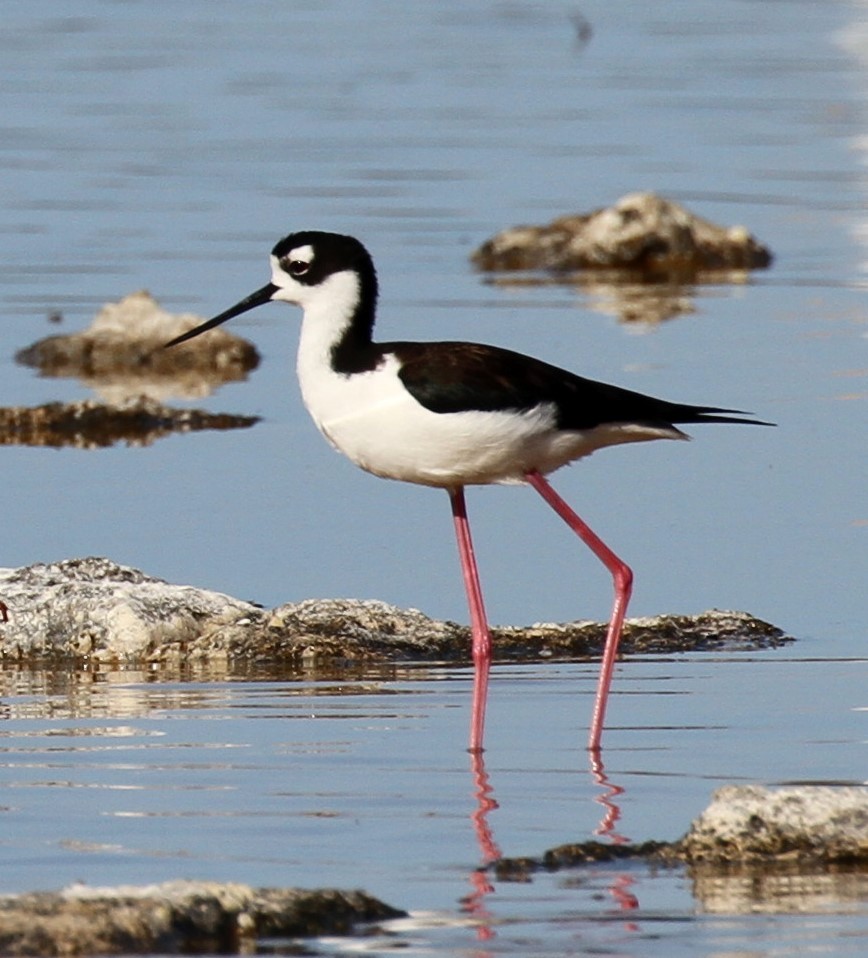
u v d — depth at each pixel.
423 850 8.30
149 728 10.22
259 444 17.58
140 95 35.84
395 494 15.75
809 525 14.62
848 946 7.18
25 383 20.47
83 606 12.17
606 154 31.38
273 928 7.27
